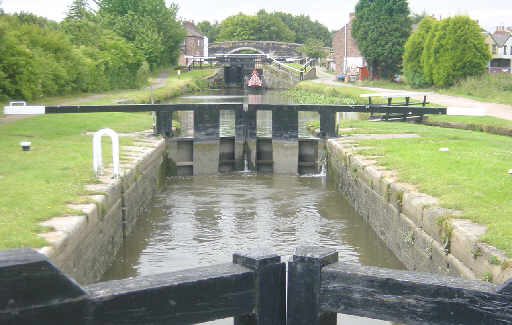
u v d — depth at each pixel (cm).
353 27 6506
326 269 281
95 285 251
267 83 7781
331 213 1486
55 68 3641
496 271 630
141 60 5241
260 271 277
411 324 268
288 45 10869
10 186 1013
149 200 1600
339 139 1984
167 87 5500
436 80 4634
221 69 8150
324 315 289
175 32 8294
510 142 1836
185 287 260
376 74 6588
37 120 2203
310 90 5969
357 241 1229
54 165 1264
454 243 775
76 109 1784
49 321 225
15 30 3672
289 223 1380
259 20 14062
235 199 1650
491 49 6694
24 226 753
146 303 252
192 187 1856
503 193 970
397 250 1087
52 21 5566
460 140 1805
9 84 3105
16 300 216
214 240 1238
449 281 263
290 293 286
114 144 1176
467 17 4438
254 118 2180
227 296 272
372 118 2672
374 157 1516
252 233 1291
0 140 1623
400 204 1061
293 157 2155
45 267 222
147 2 7800
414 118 2697
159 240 1240
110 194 1067
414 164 1304
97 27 5138
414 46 5081
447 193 991
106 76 4706
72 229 773
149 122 2409
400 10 6188
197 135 2128
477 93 3906
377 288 271
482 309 253
